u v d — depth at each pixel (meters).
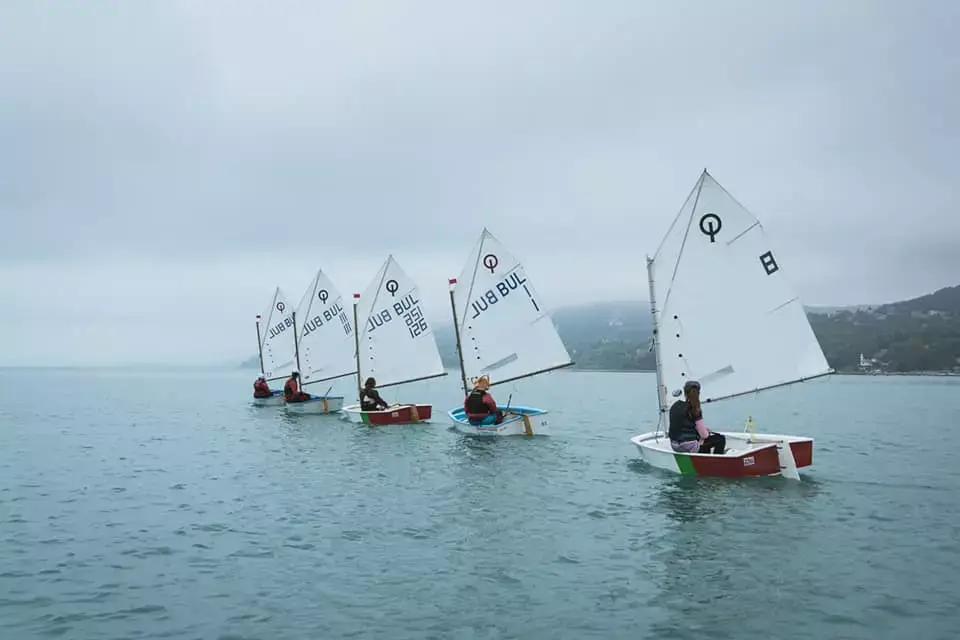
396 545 12.09
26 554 11.75
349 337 38.56
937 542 11.83
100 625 8.71
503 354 27.34
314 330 39.88
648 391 76.31
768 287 17.72
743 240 17.97
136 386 107.31
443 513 14.41
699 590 9.68
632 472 18.81
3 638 8.31
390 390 70.75
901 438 27.86
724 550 11.49
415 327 32.53
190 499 16.17
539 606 9.19
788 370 17.52
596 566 10.80
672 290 18.97
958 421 36.16
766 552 11.34
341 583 10.16
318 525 13.53
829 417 39.03
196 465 21.36
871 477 17.92
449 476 18.69
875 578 10.06
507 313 27.09
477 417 26.62
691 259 18.69
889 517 13.55
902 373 123.06
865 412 43.00
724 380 18.41
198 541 12.48
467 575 10.46
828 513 13.91
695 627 8.45
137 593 9.83
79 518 14.32
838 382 103.38
